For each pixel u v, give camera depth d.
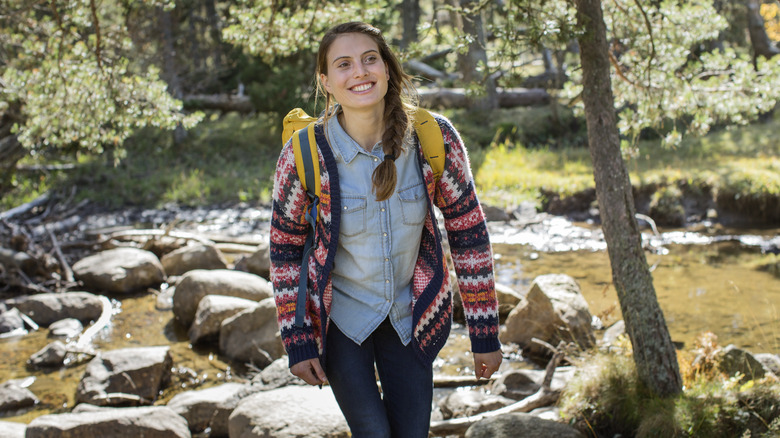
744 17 16.47
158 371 5.12
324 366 2.09
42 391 5.21
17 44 6.38
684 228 9.70
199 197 12.65
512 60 3.38
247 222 11.05
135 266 7.95
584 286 7.23
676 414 3.30
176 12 15.36
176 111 5.58
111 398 4.82
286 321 2.09
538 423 3.38
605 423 3.58
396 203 2.05
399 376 2.12
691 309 6.34
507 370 5.21
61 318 6.95
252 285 6.86
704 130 4.38
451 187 2.09
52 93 5.15
